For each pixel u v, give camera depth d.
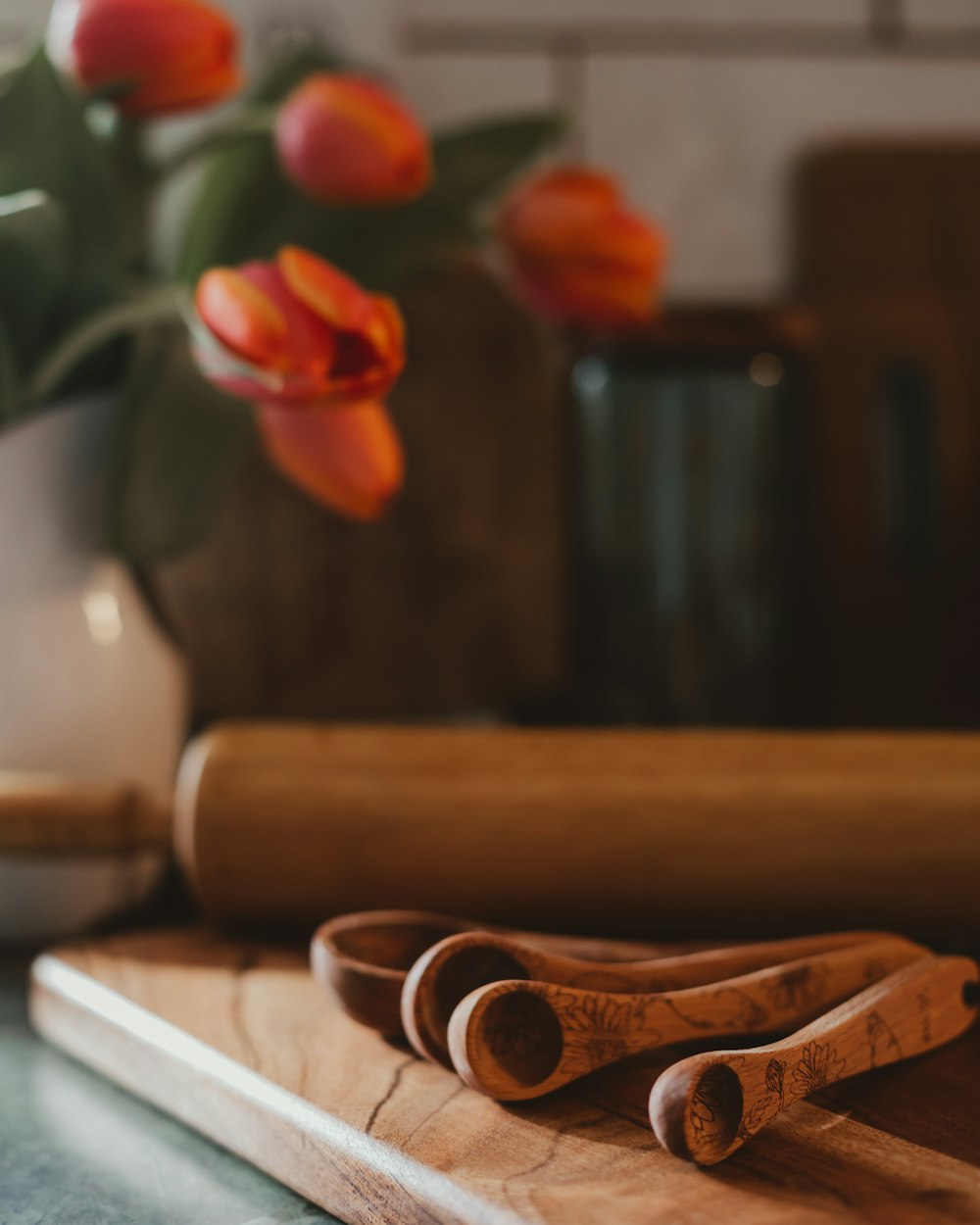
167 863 0.92
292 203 0.96
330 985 0.75
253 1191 0.71
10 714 0.88
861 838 0.82
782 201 1.39
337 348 0.80
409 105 1.35
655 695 1.17
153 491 0.90
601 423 1.18
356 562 1.24
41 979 0.81
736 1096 0.68
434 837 0.83
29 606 0.88
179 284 0.95
